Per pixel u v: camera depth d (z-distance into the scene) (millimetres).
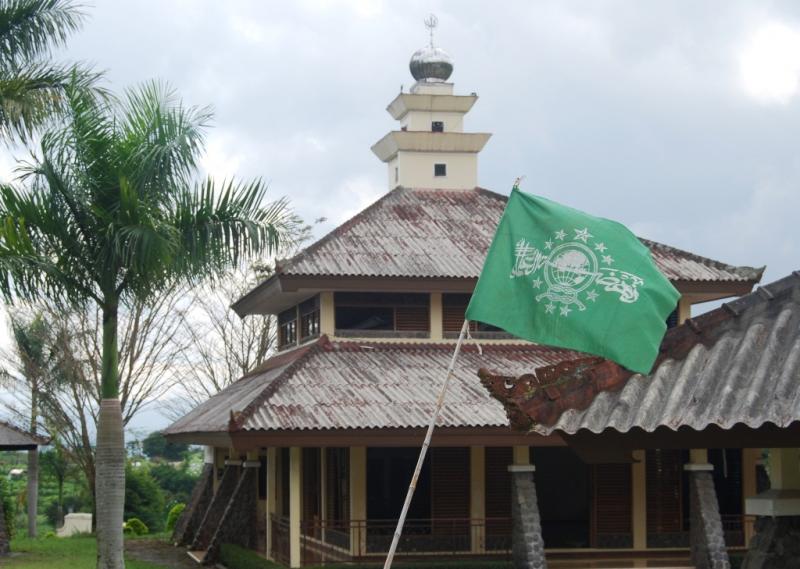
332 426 24453
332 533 29844
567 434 9453
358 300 29672
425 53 36250
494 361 29031
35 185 21266
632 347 9812
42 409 43750
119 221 20969
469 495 29016
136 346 45062
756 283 29891
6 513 41938
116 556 22125
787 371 8961
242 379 37594
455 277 28859
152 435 68500
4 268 20391
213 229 21844
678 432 9508
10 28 24406
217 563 31328
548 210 10922
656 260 30719
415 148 35250
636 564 28375
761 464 30766
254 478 31922
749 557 10695
